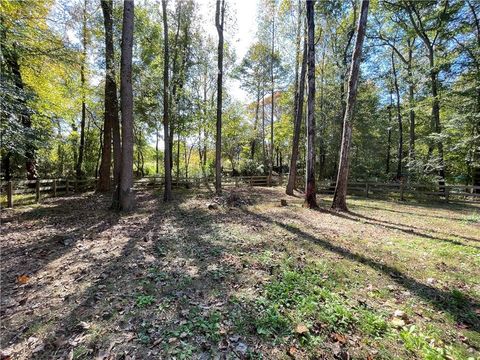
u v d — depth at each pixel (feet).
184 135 59.47
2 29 23.57
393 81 65.87
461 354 7.81
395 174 66.23
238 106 83.15
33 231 19.95
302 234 19.40
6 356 7.38
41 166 55.88
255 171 83.76
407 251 16.40
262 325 8.69
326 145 62.34
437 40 51.93
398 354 7.73
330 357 7.49
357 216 27.37
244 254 15.06
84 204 32.27
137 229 20.51
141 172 89.30
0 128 22.33
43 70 33.04
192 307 9.69
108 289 10.99
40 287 11.22
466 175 59.52
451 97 40.68
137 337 8.11
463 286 12.05
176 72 50.70
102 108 52.26
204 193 46.29
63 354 7.46
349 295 10.92
